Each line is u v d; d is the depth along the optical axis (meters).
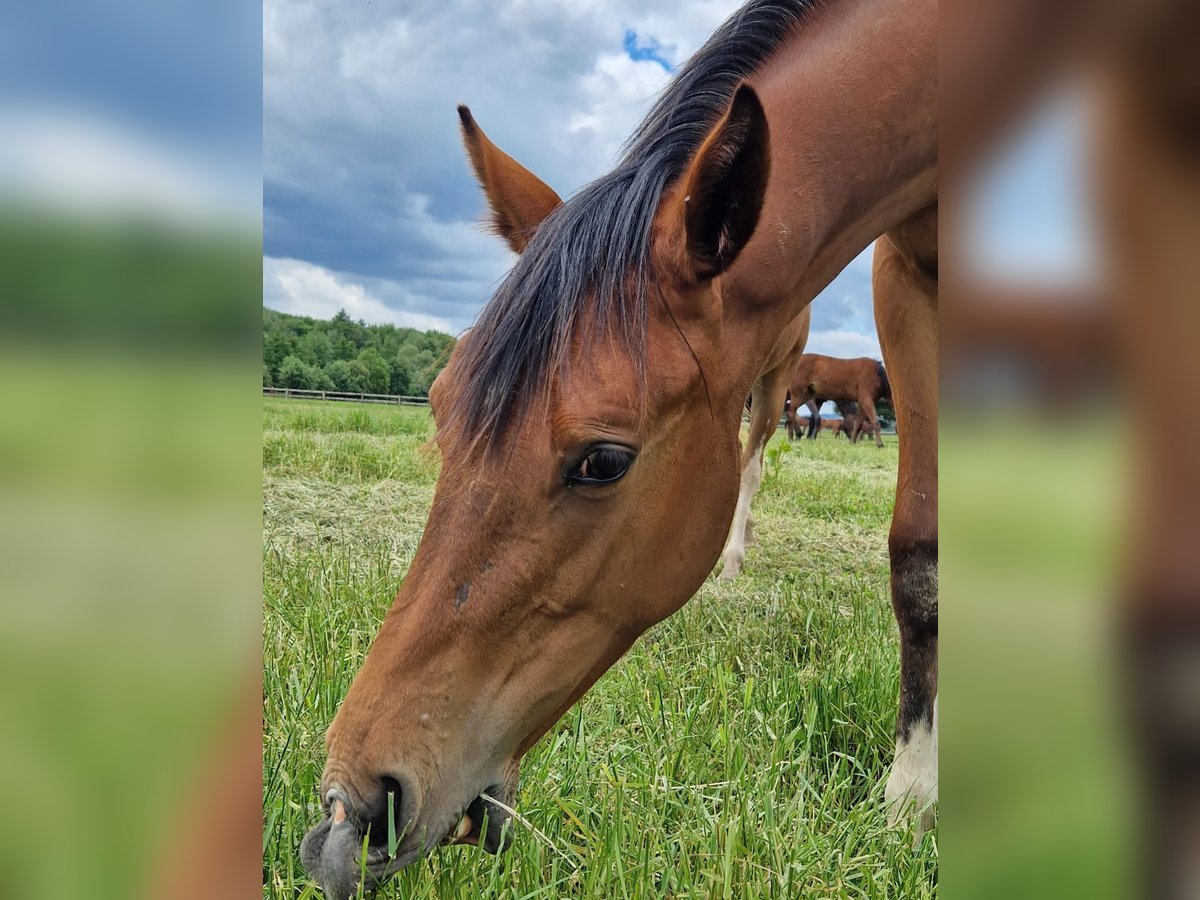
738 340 1.91
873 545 6.14
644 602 1.73
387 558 4.05
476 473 1.55
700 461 1.75
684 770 2.18
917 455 2.54
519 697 1.60
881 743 2.68
